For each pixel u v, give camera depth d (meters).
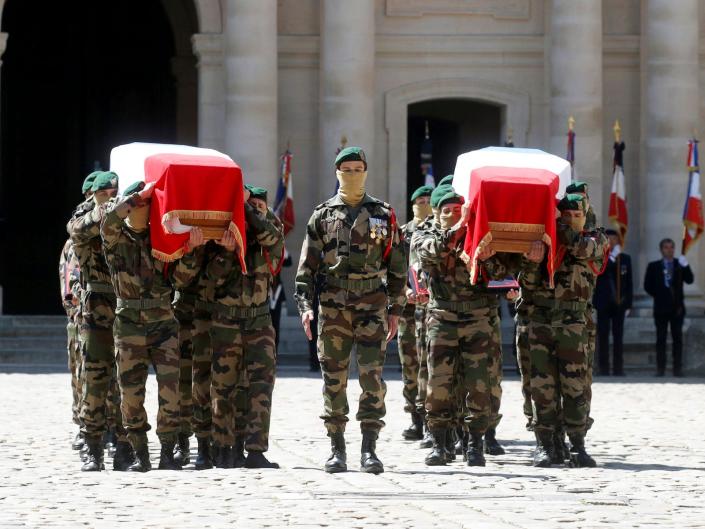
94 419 29.41
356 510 23.14
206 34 70.62
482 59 72.69
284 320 68.69
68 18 87.44
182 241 27.80
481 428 30.19
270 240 28.97
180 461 30.09
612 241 62.38
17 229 87.62
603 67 72.44
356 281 28.34
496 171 29.23
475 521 22.00
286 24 71.50
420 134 76.31
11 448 33.56
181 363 30.16
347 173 28.45
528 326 30.52
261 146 68.25
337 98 69.62
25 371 60.00
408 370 35.94
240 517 22.38
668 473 29.00
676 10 70.38
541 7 73.00
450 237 29.59
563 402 30.59
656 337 65.12
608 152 72.50
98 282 29.47
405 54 72.44
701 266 72.00
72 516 22.52
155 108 86.38
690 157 65.06
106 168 87.81
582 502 24.36
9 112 87.50
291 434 36.78
